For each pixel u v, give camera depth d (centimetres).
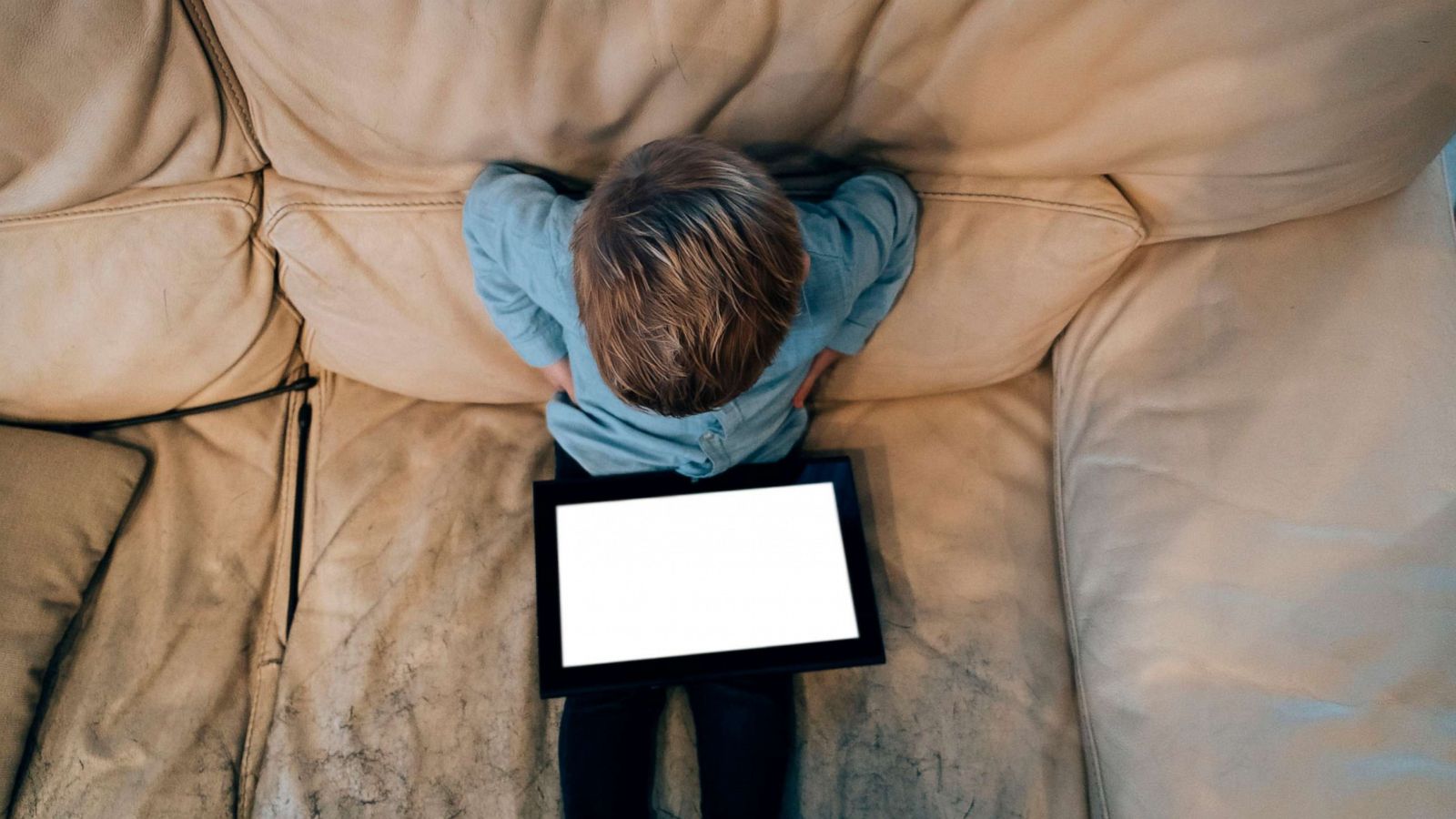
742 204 68
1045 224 89
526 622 96
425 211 90
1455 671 70
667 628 86
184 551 99
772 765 87
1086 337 99
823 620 88
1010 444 104
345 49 76
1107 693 86
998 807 88
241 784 91
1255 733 75
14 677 87
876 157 89
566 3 73
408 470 105
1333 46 70
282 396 108
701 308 67
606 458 92
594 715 89
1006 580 97
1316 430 83
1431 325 84
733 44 76
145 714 91
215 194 90
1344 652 75
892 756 91
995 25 74
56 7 73
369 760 90
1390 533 77
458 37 75
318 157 87
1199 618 82
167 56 79
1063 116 81
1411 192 90
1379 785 68
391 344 100
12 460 94
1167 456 89
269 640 98
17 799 86
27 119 79
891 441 105
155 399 102
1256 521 83
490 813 89
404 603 97
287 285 97
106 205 88
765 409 89
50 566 92
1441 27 68
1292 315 88
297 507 103
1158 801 79
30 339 92
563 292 83
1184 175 83
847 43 77
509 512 102
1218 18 70
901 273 91
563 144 85
